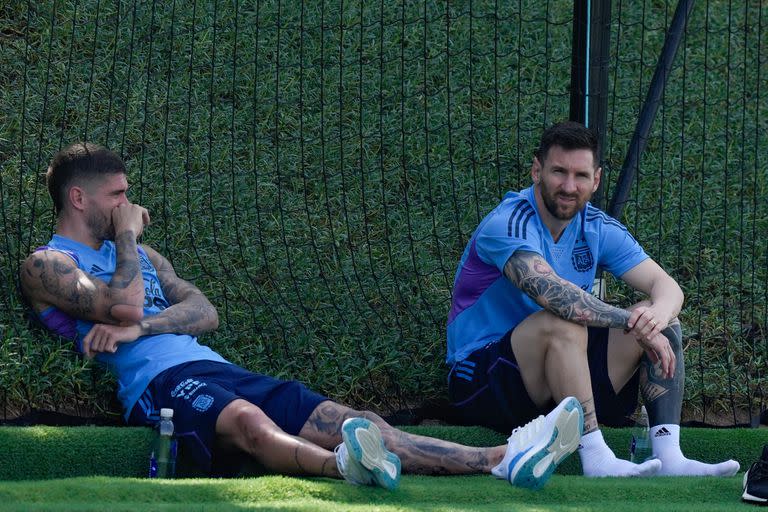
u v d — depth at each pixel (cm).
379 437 1469
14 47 2402
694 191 2514
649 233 2397
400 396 1995
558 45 2739
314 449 1560
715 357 2175
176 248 2123
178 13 2553
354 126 2459
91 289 1736
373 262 2211
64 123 2250
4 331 1845
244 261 2122
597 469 1680
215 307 2014
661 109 2681
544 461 1525
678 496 1584
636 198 2306
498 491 1521
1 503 1339
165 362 1728
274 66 2530
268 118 2431
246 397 1697
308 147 2405
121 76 2409
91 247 1830
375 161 2409
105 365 1781
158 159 2283
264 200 2272
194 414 1645
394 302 2141
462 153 2467
